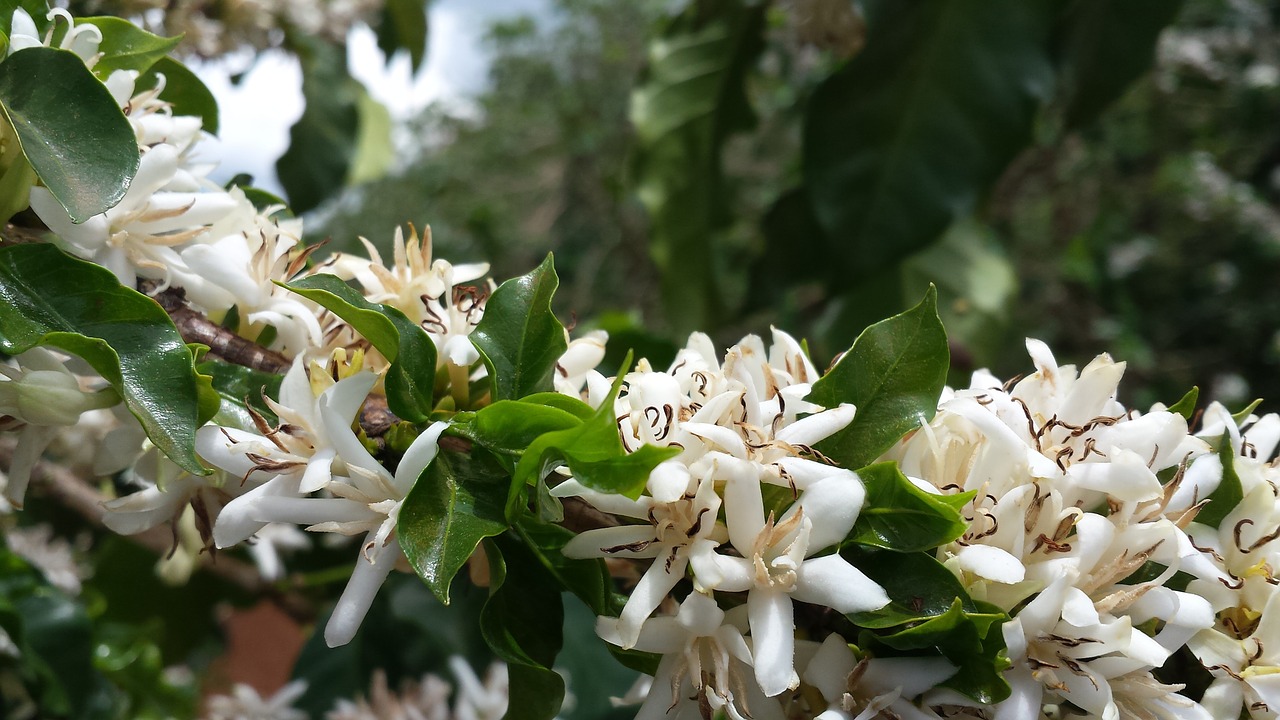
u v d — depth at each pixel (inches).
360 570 6.9
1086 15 17.7
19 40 7.5
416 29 24.5
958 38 16.8
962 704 6.9
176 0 16.3
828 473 6.8
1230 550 7.8
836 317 21.7
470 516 6.9
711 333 23.7
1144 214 50.4
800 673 7.2
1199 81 45.1
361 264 8.6
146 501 8.0
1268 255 47.2
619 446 6.5
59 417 7.5
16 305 7.1
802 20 20.1
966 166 17.3
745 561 6.8
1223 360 48.8
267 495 7.1
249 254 8.4
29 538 18.6
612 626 6.9
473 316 8.4
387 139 29.8
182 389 7.1
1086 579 7.1
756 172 46.8
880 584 7.0
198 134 8.8
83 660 13.9
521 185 65.6
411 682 16.2
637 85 23.3
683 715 7.2
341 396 7.1
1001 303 21.6
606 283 57.7
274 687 25.9
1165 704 7.2
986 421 7.2
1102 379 7.5
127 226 8.0
